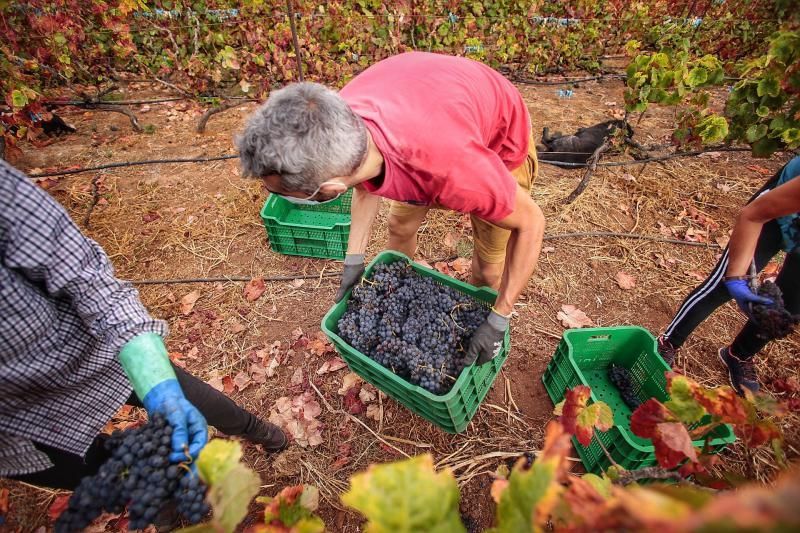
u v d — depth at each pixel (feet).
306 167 4.33
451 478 2.28
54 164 15.87
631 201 13.88
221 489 2.53
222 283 11.61
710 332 10.02
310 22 18.72
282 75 19.52
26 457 4.55
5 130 14.71
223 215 13.66
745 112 11.41
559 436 2.19
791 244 6.54
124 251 12.49
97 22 19.98
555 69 23.67
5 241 3.49
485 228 7.79
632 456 6.62
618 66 24.26
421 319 7.55
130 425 8.46
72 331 4.33
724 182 14.46
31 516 7.38
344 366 9.52
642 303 10.85
